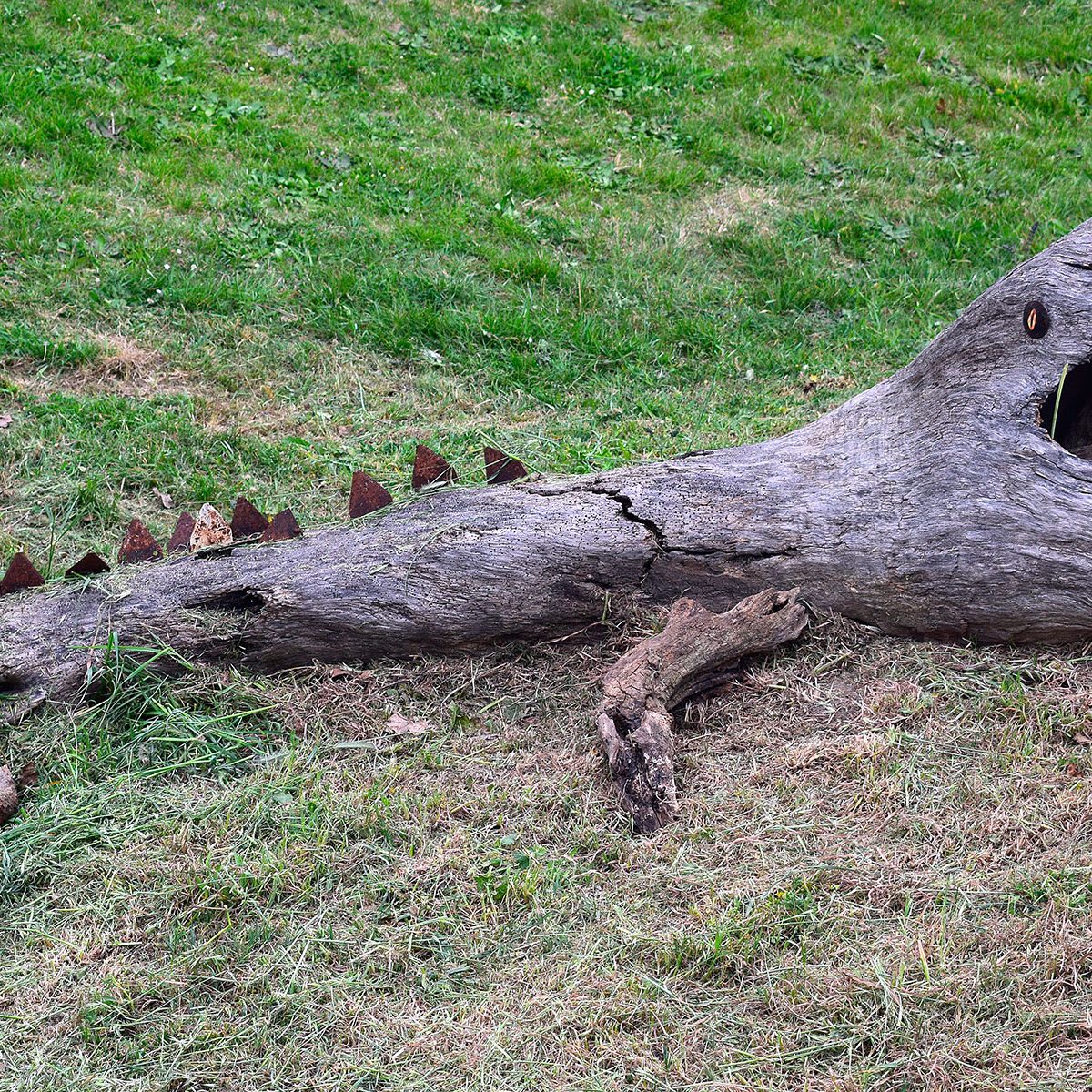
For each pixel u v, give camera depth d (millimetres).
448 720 4082
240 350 6988
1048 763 3582
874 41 11352
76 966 3113
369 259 7898
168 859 3436
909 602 4223
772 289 8039
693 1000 2908
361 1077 2764
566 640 4414
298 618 4246
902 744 3713
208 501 5699
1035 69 11312
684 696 4016
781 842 3396
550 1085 2701
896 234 8852
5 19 9727
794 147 9844
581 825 3547
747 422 6500
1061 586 4027
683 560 4422
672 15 11555
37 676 4086
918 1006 2803
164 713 4012
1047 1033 2703
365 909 3271
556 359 7199
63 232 7562
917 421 4379
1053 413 4512
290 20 10672
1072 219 9133
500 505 4539
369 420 6488
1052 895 3061
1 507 5535
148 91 9289
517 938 3156
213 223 8008
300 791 3660
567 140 9664
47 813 3641
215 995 3025
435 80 10227
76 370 6586
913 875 3203
